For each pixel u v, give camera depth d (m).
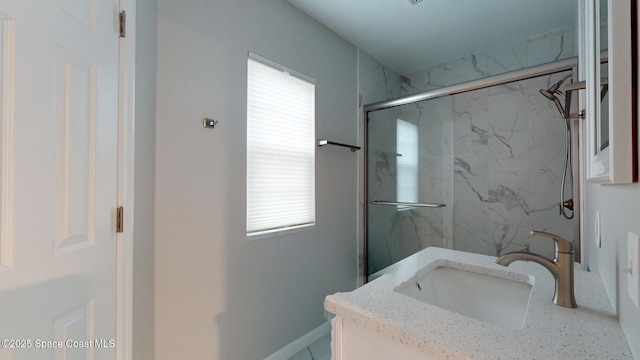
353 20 1.94
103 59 0.88
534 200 1.89
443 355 0.52
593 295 0.73
